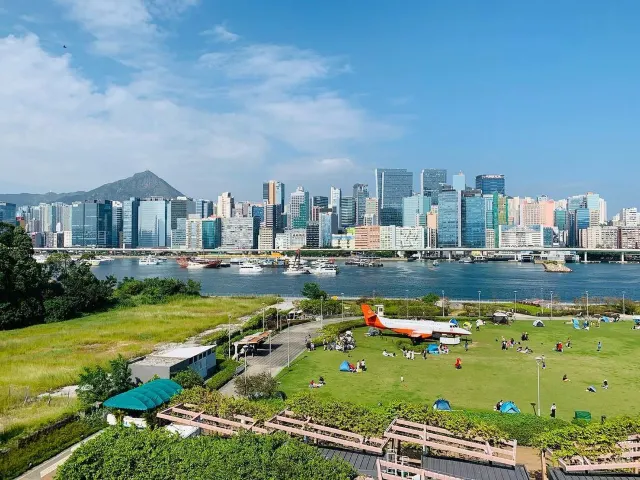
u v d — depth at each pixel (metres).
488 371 94.25
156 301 191.50
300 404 53.88
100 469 40.34
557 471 43.59
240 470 37.47
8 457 54.50
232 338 122.88
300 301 187.50
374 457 46.59
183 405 57.47
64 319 152.75
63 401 76.06
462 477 42.16
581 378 89.19
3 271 144.12
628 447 44.91
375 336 129.25
